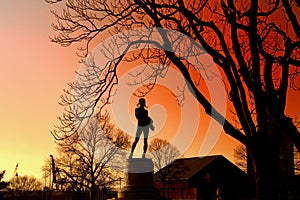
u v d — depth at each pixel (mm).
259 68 15367
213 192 73500
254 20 15211
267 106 15062
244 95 16266
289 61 15320
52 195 76188
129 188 21734
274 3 16453
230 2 15594
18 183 93000
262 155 15812
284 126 14828
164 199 21781
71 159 53688
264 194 15711
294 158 36812
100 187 60594
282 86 15438
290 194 37875
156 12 16625
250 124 16062
